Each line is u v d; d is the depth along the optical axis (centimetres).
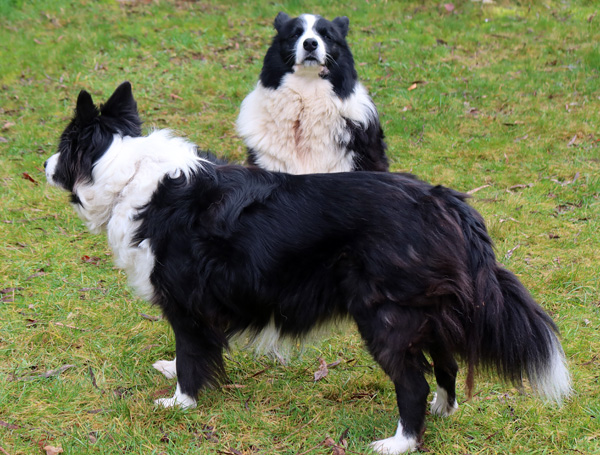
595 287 626
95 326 571
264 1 1573
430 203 398
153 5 1562
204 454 416
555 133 1018
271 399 482
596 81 1177
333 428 445
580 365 512
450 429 441
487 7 1543
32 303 599
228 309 435
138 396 476
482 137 1022
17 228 746
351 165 678
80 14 1499
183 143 462
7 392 472
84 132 447
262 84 693
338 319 423
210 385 460
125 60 1296
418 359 399
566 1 1584
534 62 1279
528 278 644
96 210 455
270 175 433
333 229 398
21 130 1029
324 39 656
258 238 410
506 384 453
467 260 394
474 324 393
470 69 1258
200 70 1264
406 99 1148
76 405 465
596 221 765
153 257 428
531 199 827
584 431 441
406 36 1398
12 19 1463
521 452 421
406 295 383
